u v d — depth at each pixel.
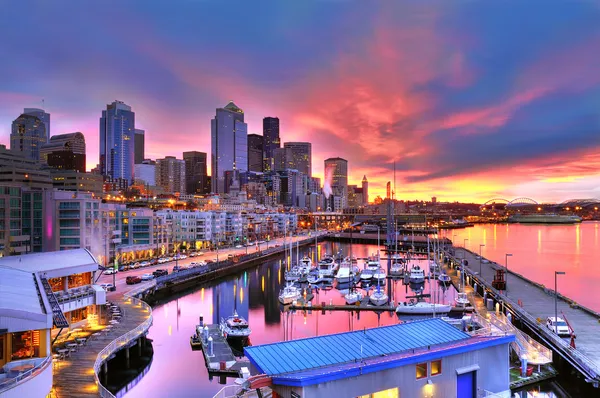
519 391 52.78
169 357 69.12
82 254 79.88
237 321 80.69
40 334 43.56
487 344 34.53
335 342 33.44
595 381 49.78
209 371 61.62
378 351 32.22
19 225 137.50
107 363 60.84
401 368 31.06
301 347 32.44
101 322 72.75
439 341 34.47
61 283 69.75
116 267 133.75
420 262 190.38
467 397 33.97
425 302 102.38
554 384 54.50
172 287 125.94
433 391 32.25
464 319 64.19
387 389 30.48
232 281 147.12
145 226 175.88
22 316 41.28
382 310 102.12
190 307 107.94
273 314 100.56
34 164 198.12
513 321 84.38
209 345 68.44
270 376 28.44
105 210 151.75
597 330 69.62
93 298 71.38
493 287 106.56
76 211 138.62
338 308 103.44
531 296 97.94
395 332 35.66
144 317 76.44
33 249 138.38
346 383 29.09
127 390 56.91
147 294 110.69
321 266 162.12
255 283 143.25
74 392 45.94
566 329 65.75
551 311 82.88
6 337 41.94
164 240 188.75
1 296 46.06
